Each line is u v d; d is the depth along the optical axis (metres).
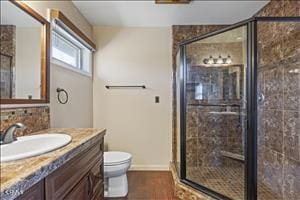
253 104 2.59
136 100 3.72
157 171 3.67
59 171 1.11
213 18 3.38
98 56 3.71
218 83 3.31
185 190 2.63
